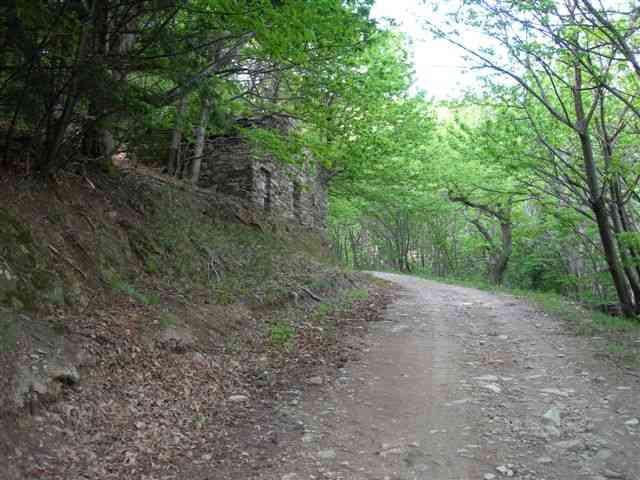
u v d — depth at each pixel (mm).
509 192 16219
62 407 4516
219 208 13250
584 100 13688
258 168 15594
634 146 14688
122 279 7520
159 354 6164
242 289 9836
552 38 10594
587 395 5984
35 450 3922
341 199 31938
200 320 7695
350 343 8750
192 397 5562
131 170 10727
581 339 9172
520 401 5836
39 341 5012
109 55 6355
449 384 6527
